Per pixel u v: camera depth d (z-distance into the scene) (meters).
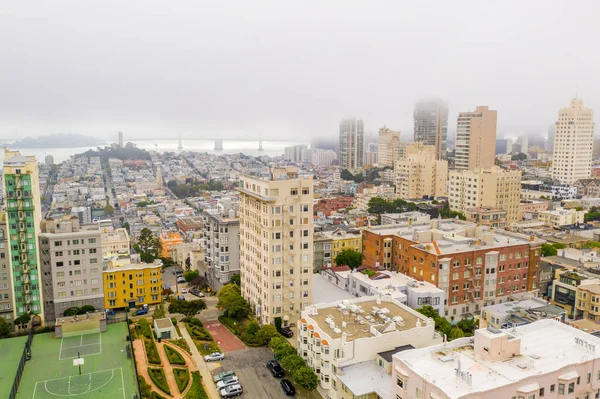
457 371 80.25
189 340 153.38
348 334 115.56
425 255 167.38
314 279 190.25
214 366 136.00
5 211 162.75
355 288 171.25
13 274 164.62
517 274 175.12
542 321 102.88
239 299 173.75
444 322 141.25
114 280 187.75
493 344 85.75
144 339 147.88
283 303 159.12
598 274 171.75
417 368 84.38
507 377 80.12
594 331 127.00
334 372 111.81
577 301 155.75
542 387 81.00
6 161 159.38
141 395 115.81
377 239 194.88
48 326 166.88
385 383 102.62
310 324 121.94
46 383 126.50
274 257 155.62
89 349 147.38
